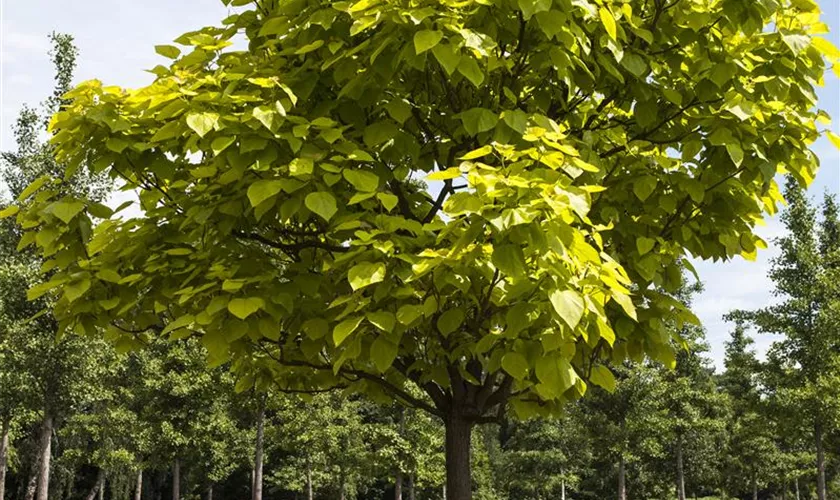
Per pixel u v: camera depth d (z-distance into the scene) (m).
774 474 35.12
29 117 19.06
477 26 3.88
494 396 4.69
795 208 20.69
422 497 39.62
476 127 3.73
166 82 4.00
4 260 17.73
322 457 30.81
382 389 5.46
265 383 5.84
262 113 3.50
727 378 36.19
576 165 3.43
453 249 3.14
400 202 4.85
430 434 29.70
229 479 47.12
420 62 3.52
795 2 4.52
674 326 4.86
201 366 25.75
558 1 3.57
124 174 4.50
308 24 3.99
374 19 3.53
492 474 43.88
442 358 4.61
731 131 4.25
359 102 4.07
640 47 4.68
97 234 4.54
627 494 38.16
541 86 4.62
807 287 19.97
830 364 19.39
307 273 4.03
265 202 3.62
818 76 4.54
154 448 26.98
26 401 18.39
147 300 4.36
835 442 21.36
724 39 4.84
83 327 4.34
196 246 4.48
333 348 4.22
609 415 26.86
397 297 3.49
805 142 4.36
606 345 4.59
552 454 38.91
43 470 18.92
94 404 27.53
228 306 3.47
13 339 17.09
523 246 3.17
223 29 4.87
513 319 3.29
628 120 5.17
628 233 4.70
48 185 4.59
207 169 3.80
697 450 32.44
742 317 21.14
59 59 19.41
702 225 4.75
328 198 3.38
